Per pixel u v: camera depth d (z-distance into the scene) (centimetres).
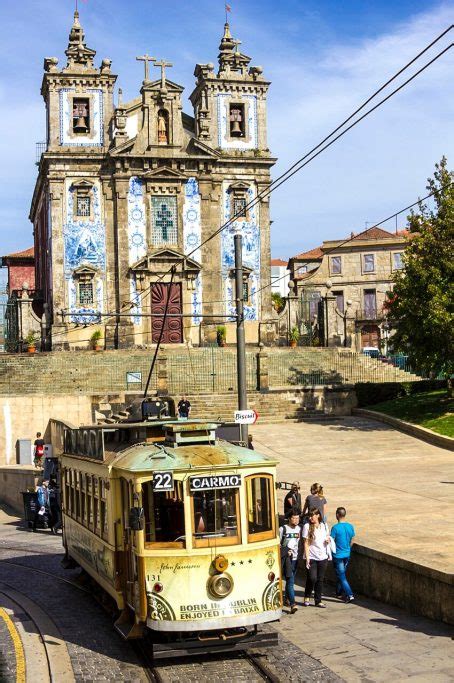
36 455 3478
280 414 4269
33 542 2597
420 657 1277
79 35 5459
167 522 1317
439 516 2102
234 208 5594
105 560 1519
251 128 5656
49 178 5347
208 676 1235
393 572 1600
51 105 5391
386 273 7912
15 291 6378
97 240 5397
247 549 1319
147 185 5431
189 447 1405
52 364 4650
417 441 3644
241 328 2294
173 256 5428
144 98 5459
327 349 5181
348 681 1191
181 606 1283
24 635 1495
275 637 1337
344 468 3120
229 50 5675
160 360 4366
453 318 3688
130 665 1305
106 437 1719
